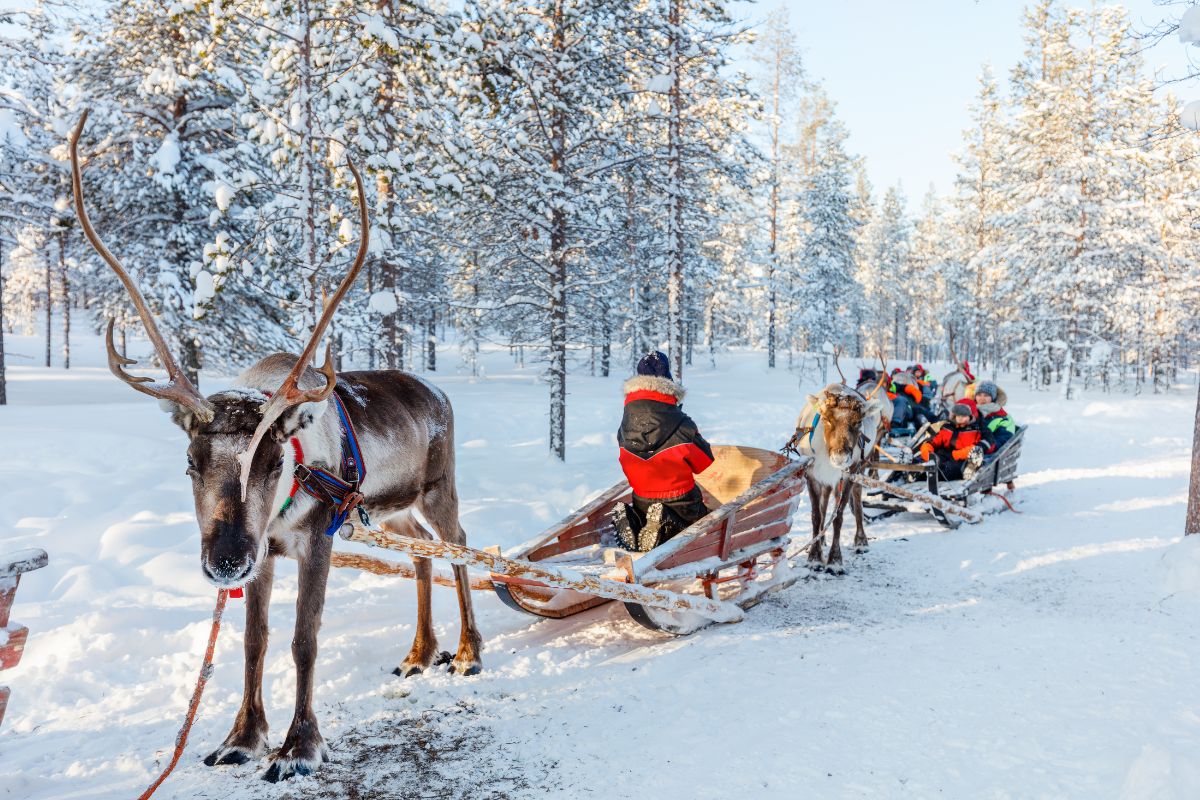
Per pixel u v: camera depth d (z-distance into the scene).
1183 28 6.57
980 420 10.95
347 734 4.21
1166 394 35.88
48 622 5.89
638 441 6.05
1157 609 5.99
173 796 3.58
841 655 5.21
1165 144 29.59
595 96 15.34
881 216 71.31
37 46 17.86
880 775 3.49
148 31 17.17
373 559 5.29
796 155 48.28
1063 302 33.22
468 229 16.31
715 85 18.31
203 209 18.45
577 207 15.02
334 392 4.47
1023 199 34.78
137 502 9.72
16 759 3.94
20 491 9.80
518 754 3.94
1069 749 3.62
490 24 13.14
